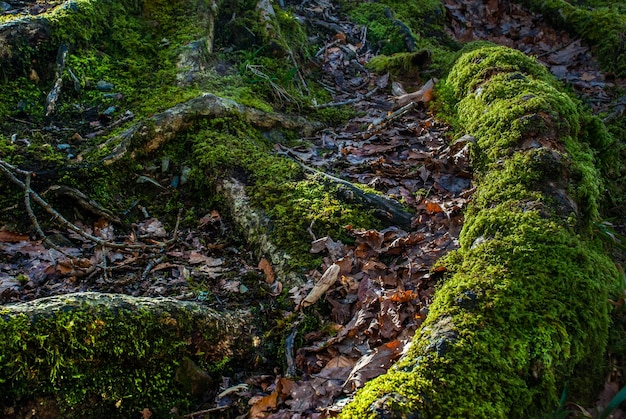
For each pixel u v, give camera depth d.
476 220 2.30
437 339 1.84
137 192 2.84
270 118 3.25
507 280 1.99
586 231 2.34
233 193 2.74
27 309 1.83
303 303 2.24
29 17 3.24
